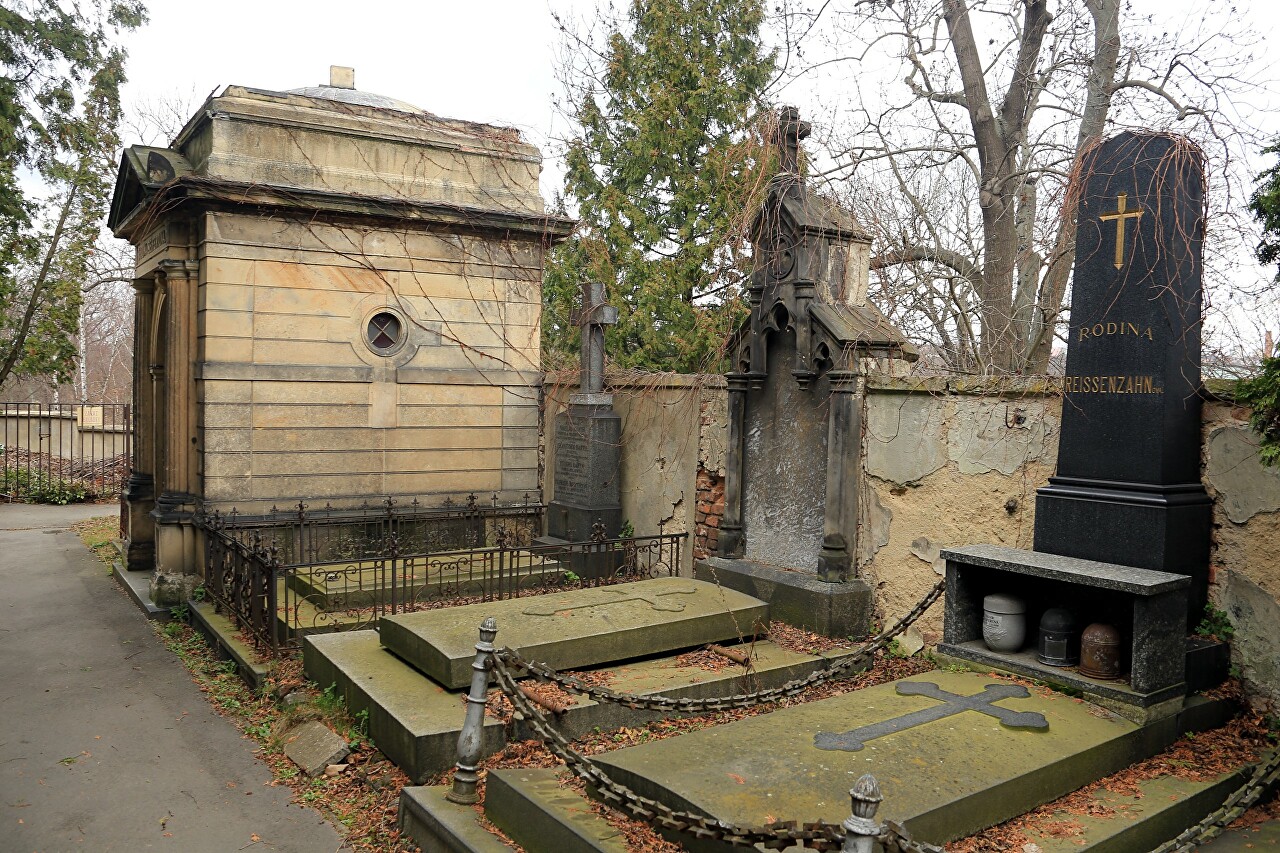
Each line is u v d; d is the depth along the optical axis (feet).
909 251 35.01
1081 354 19.13
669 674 20.71
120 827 16.87
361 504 35.53
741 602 24.00
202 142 34.12
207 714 23.06
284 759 19.83
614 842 12.81
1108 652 17.16
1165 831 14.05
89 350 170.81
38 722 22.39
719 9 54.08
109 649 28.91
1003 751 14.56
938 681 18.29
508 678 15.38
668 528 32.89
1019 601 19.11
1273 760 14.79
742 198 30.89
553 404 38.78
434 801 15.65
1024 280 35.01
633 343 54.19
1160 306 17.87
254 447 33.47
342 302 35.01
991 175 36.94
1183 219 17.95
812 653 22.75
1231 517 18.10
